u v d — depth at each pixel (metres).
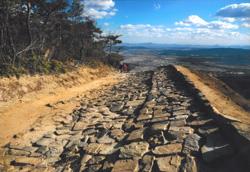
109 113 11.12
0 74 15.56
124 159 5.87
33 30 24.22
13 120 11.24
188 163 5.22
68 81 22.17
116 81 27.45
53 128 9.76
